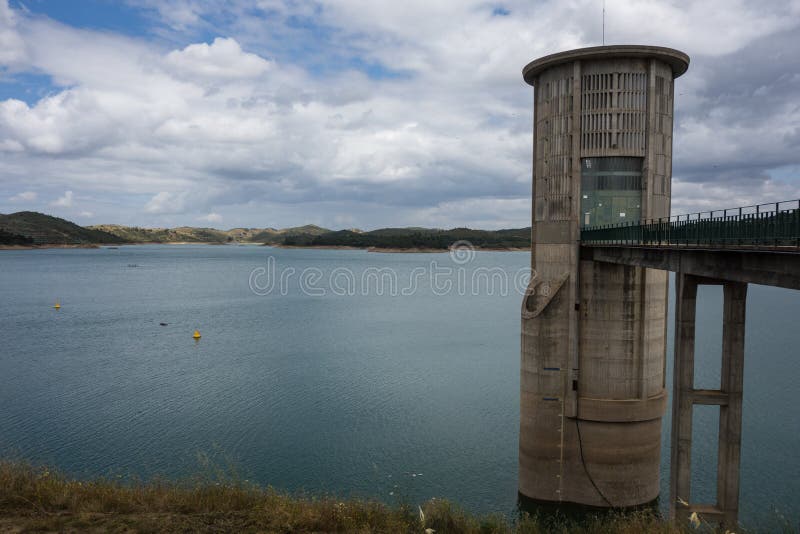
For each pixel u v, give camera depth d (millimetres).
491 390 54344
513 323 98188
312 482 34469
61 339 79125
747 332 83125
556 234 36375
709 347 71438
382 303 129250
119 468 35188
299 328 92062
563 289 35688
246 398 51188
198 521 17031
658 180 35719
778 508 31328
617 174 35656
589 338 35562
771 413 46062
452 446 40844
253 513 17891
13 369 60844
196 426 43688
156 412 46812
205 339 81062
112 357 67812
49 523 16203
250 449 39438
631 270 34844
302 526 17344
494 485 35625
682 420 22922
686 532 19641
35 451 37938
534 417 36156
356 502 19562
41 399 49875
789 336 79562
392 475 35906
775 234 16500
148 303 124375
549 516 33562
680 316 23000
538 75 38344
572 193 35750
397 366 64312
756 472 35938
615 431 34750
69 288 154000
